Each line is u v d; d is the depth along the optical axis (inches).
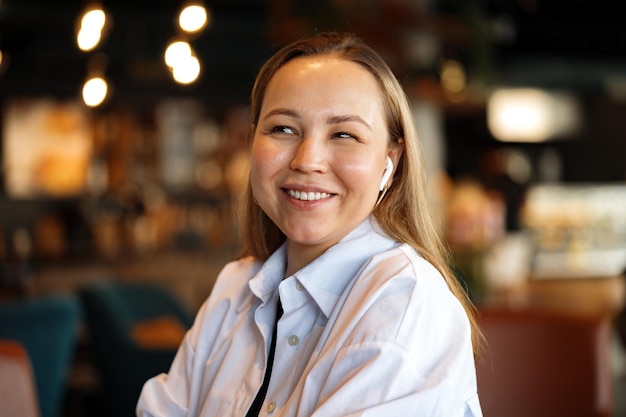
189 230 327.3
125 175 340.8
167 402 60.1
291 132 53.0
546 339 90.7
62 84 317.1
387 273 49.3
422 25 256.5
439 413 45.3
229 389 55.1
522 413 89.8
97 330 169.8
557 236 383.2
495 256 243.1
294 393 49.7
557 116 427.8
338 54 52.9
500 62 396.5
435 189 293.4
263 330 55.2
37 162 332.2
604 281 316.5
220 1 329.4
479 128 429.1
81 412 210.5
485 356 91.0
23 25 296.5
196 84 339.6
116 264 277.4
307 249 55.4
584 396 88.4
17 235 293.9
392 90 53.3
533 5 363.3
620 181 446.0
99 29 142.3
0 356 84.1
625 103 443.2
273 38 216.4
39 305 154.1
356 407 45.4
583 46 397.1
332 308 51.8
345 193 52.2
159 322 172.6
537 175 443.5
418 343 47.0
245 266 62.0
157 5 316.2
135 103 334.3
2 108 324.5
